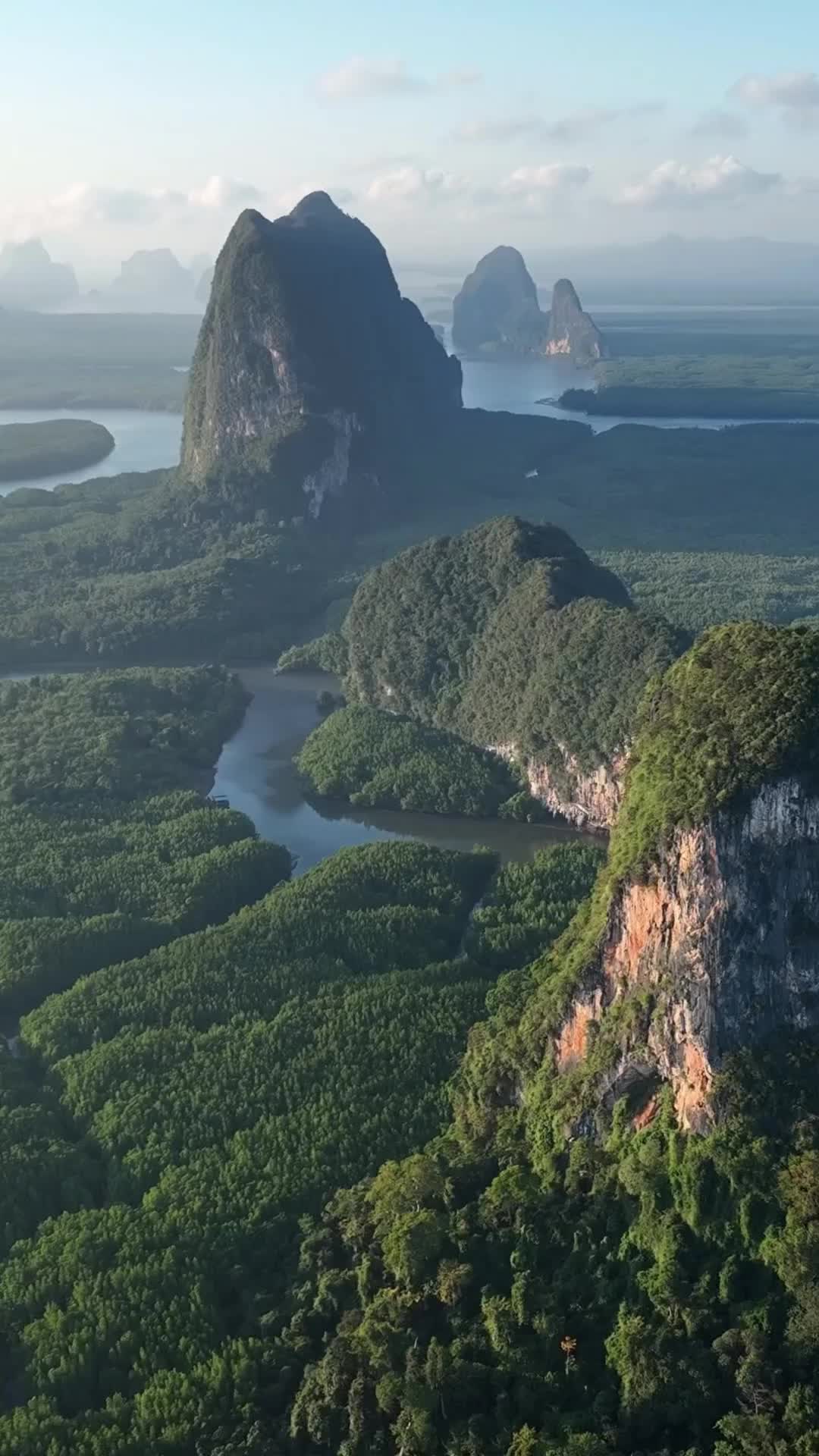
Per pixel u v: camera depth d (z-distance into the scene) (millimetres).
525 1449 85188
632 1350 90250
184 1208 111000
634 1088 106000
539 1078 114562
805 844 101062
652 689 128250
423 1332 97188
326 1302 101875
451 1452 88250
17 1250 109625
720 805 100562
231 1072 128125
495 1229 102625
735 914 100188
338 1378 93938
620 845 114125
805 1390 85438
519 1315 95375
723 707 109438
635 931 106562
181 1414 93875
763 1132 97125
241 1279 106062
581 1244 99750
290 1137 119062
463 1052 130250
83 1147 121312
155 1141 120000
